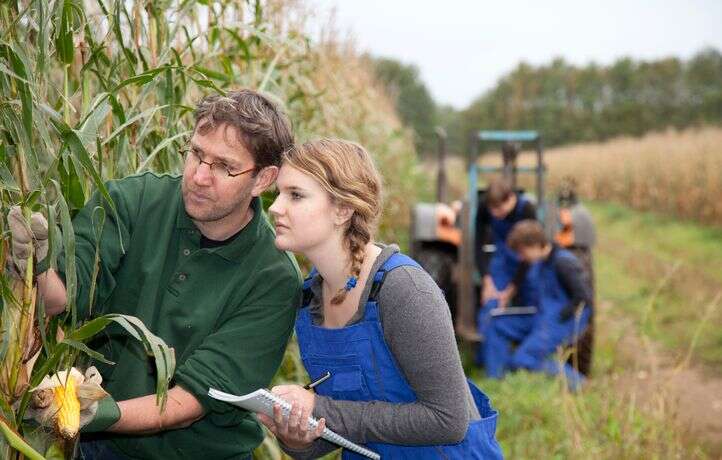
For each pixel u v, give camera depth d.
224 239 2.81
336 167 2.51
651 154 29.97
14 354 2.17
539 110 67.25
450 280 8.99
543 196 8.81
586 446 5.35
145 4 3.20
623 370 8.66
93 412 2.32
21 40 2.50
